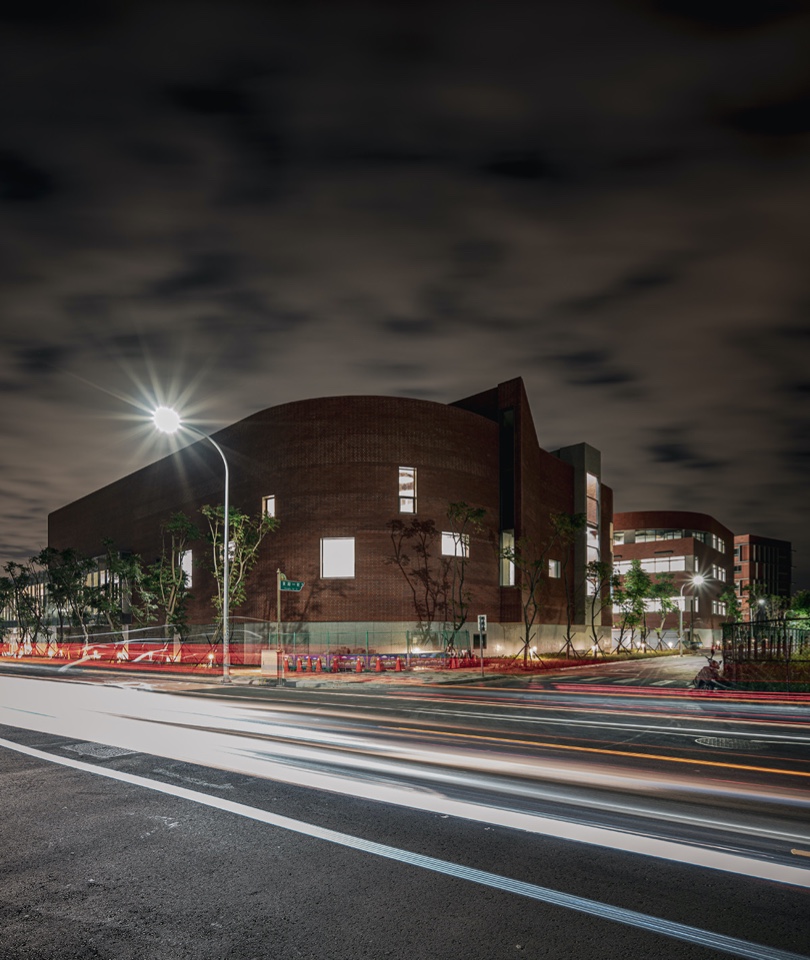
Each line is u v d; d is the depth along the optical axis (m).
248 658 44.16
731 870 5.88
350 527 42.78
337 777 9.38
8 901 5.32
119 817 7.55
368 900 5.28
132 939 4.66
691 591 98.62
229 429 50.81
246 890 5.49
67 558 60.62
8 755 11.28
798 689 23.36
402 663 38.22
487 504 48.88
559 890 5.46
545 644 56.06
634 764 10.25
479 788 8.73
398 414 44.47
